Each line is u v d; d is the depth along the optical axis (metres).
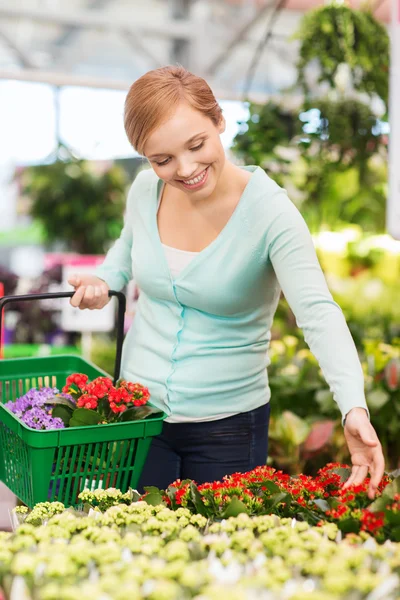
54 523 1.58
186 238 2.14
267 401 2.28
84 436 1.93
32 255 7.18
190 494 1.72
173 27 5.68
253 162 4.34
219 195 2.09
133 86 1.91
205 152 1.90
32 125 6.73
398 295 5.54
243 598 1.16
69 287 5.35
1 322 2.25
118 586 1.22
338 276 5.71
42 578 1.28
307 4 5.43
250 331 2.18
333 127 4.30
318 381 3.81
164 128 1.86
